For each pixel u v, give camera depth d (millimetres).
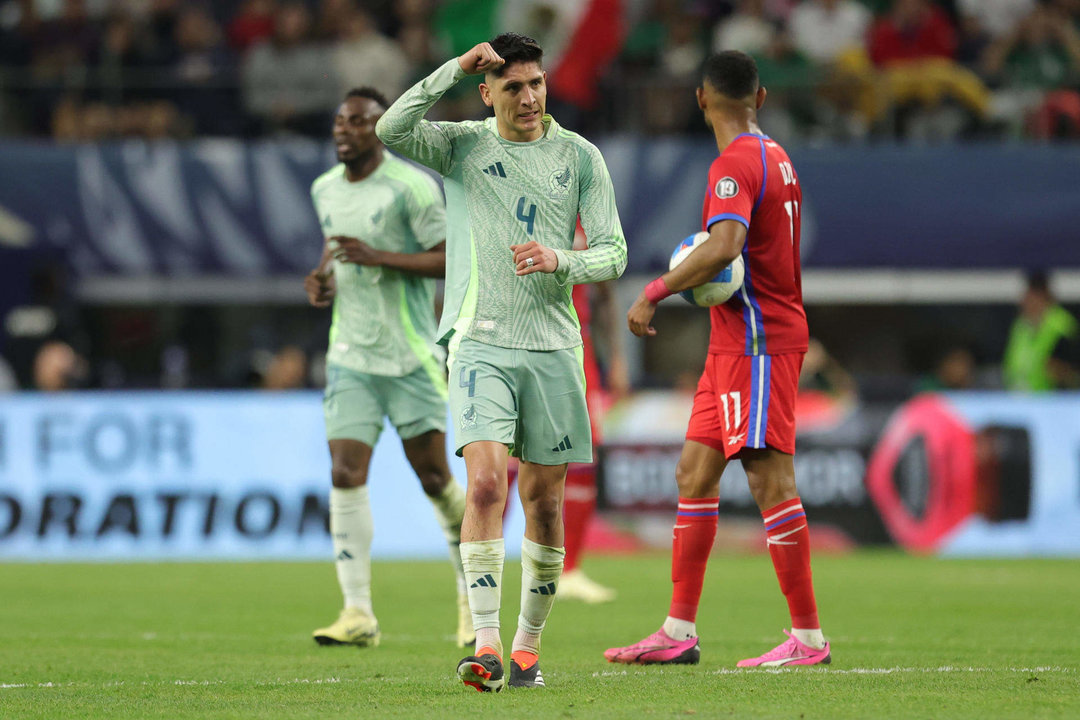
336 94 52281
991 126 51781
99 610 27812
